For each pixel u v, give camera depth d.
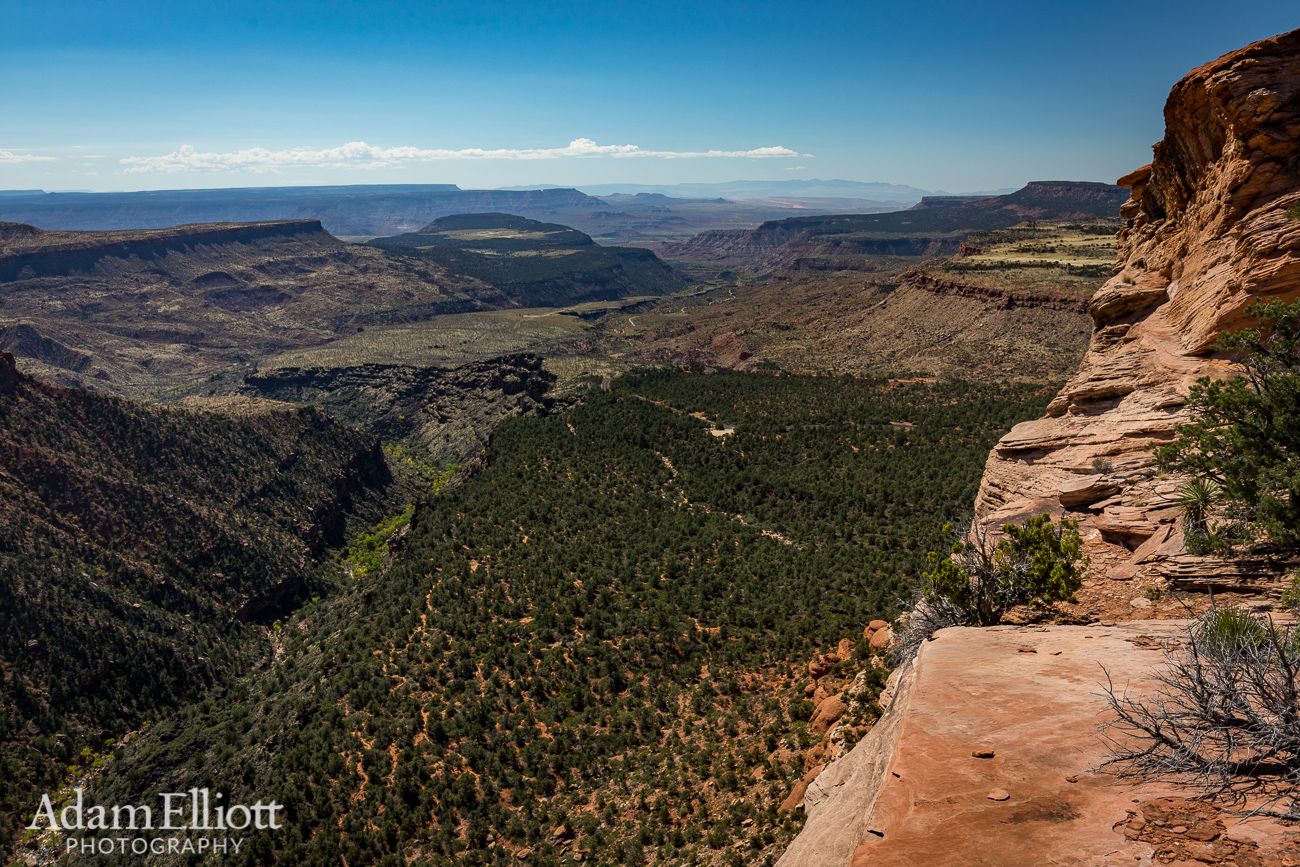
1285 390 12.48
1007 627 10.02
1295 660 5.73
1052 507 19.28
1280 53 22.09
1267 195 22.70
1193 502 13.66
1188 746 5.23
